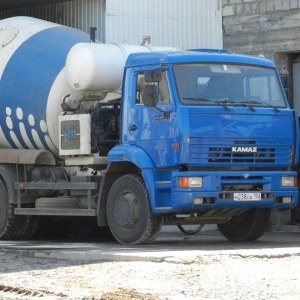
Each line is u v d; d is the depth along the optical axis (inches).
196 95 721.0
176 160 710.5
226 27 1045.8
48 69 836.0
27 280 549.3
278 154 749.3
